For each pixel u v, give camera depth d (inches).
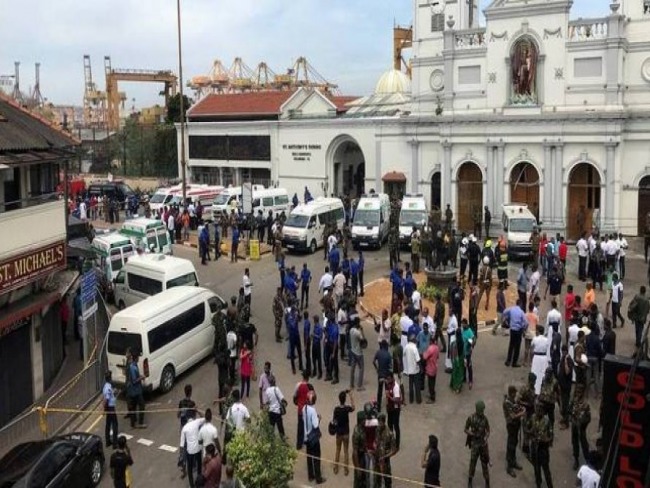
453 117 1819.6
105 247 1277.1
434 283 1198.3
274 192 2016.5
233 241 1556.3
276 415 677.3
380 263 1509.6
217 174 2559.1
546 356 775.7
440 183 1950.1
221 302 1007.6
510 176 1772.9
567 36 1663.4
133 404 764.6
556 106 1690.5
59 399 808.3
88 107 5782.5
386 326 900.0
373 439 604.1
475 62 1798.7
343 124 2145.7
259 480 537.3
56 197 875.4
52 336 915.4
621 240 1306.6
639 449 336.8
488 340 1011.9
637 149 1646.2
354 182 2352.4
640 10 1630.2
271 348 1000.9
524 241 1486.2
